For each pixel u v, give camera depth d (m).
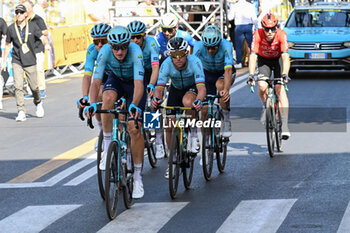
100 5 49.50
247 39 47.25
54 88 39.62
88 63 17.69
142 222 14.64
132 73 16.58
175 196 16.72
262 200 15.99
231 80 19.58
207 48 19.44
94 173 19.25
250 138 23.91
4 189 17.77
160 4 50.91
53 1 45.00
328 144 22.30
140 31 18.84
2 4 38.97
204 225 14.23
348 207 15.10
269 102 20.78
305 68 40.84
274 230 13.70
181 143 16.88
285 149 21.84
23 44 29.00
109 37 15.45
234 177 18.52
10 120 29.14
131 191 16.16
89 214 15.34
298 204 15.51
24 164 20.62
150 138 19.92
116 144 15.16
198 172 19.39
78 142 23.84
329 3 44.78
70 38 46.44
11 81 36.84
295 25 42.84
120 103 16.98
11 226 14.61
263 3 51.19
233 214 14.95
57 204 16.22
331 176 18.03
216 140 18.81
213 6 50.44
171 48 17.28
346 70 43.44
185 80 18.06
